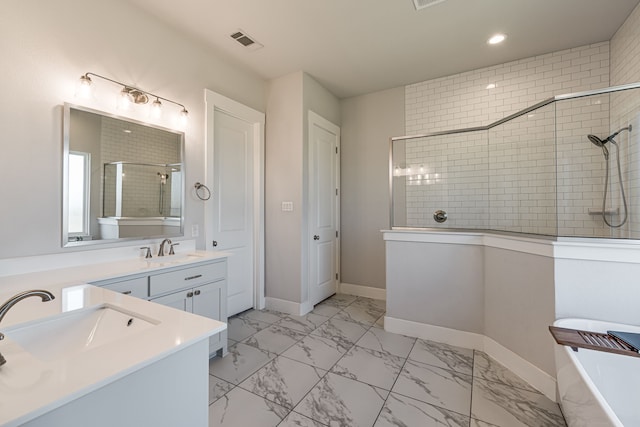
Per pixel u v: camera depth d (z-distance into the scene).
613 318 1.63
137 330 1.03
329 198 3.85
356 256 4.00
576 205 1.96
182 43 2.55
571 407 1.34
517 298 2.05
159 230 2.34
